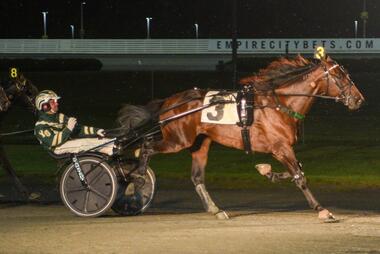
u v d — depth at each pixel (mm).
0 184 14930
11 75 12016
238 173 15891
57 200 12742
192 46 54656
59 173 11625
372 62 42438
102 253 8094
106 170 10359
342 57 49625
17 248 8375
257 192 13898
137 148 10906
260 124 10242
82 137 10578
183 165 17234
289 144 10227
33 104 12008
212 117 10367
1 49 55188
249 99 10266
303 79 10305
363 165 16828
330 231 9289
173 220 10250
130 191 10625
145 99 34344
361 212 11414
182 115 10484
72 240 8766
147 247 8359
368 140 21297
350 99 10344
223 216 10383
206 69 44250
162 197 13250
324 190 14125
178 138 10555
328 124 25312
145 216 10703
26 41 55281
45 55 54000
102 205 10406
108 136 10594
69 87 37312
